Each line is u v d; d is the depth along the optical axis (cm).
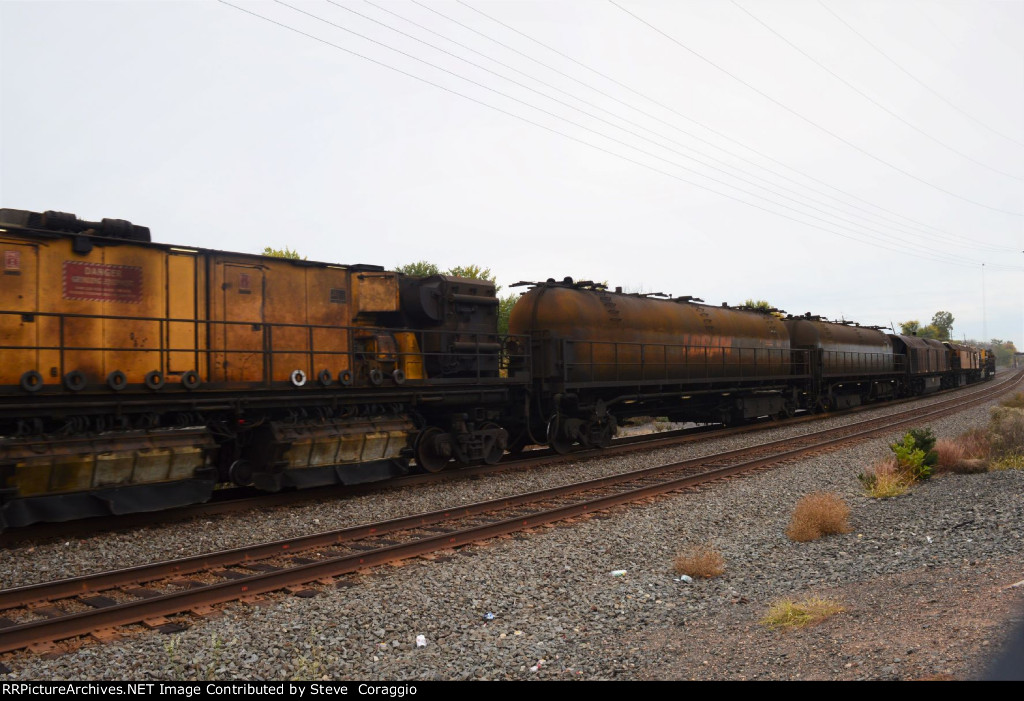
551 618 680
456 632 645
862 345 3522
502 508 1148
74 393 982
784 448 1892
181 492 1058
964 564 758
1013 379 6569
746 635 596
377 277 1420
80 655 562
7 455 907
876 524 1044
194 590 681
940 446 1592
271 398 1195
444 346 1525
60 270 1021
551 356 1747
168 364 1075
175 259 1148
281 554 873
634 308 2030
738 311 2664
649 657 565
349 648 600
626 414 2116
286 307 1294
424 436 1473
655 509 1155
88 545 909
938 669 450
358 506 1176
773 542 969
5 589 693
